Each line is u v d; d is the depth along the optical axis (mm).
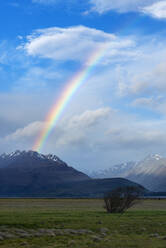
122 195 57281
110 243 24344
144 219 41719
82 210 60500
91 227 33281
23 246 23109
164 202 121062
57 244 24000
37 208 67938
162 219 42094
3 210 57312
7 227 32656
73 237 27203
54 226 33844
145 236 28203
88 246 23094
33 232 29859
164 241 25453
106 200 56688
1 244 23859
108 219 40406
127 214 50094
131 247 22781
